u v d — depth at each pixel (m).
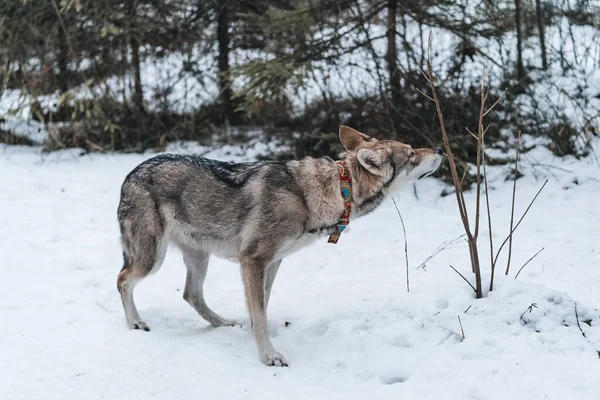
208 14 11.03
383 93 8.95
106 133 10.66
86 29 10.53
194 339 4.53
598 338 4.06
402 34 9.40
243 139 10.40
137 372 3.96
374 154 4.41
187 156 4.82
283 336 4.55
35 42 10.37
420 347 4.16
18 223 7.07
